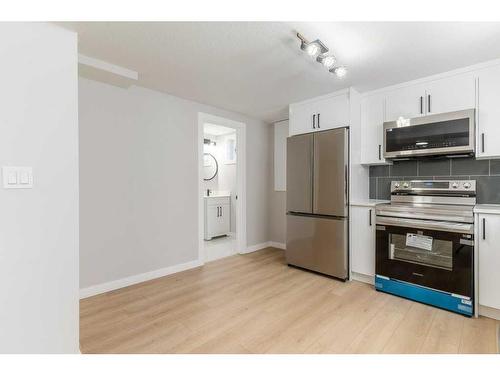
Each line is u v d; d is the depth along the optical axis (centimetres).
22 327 147
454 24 171
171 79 265
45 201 154
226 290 265
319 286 274
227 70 243
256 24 172
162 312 220
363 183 316
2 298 141
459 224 213
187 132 330
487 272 204
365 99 300
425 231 229
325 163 299
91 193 250
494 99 221
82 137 244
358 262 284
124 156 273
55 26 161
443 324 198
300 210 323
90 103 248
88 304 233
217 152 567
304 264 320
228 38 189
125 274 275
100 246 257
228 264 352
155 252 299
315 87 287
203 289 267
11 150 143
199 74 253
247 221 417
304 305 232
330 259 296
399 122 268
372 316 212
